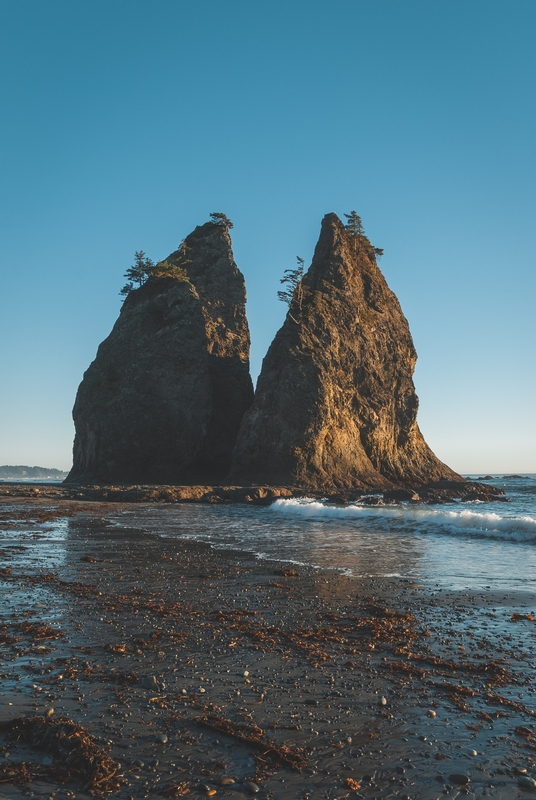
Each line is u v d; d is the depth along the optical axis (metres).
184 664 8.88
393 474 92.12
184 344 96.00
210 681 8.19
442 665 9.01
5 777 5.56
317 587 15.21
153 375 94.31
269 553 21.86
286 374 84.31
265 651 9.59
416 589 14.98
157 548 23.08
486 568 18.44
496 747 6.32
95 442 93.62
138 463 92.19
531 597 14.02
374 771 5.80
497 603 13.38
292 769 5.82
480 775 5.74
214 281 104.12
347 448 86.06
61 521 36.25
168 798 5.28
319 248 102.19
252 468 83.25
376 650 9.80
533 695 7.83
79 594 13.83
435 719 7.01
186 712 7.09
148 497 63.38
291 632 10.79
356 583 15.80
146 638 10.23
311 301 91.75
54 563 18.73
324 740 6.44
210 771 5.74
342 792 5.42
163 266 104.12
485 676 8.59
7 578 15.79
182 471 92.50
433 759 6.05
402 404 97.50
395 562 19.69
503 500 74.25
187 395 93.88
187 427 92.81
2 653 9.23
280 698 7.61
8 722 6.59
